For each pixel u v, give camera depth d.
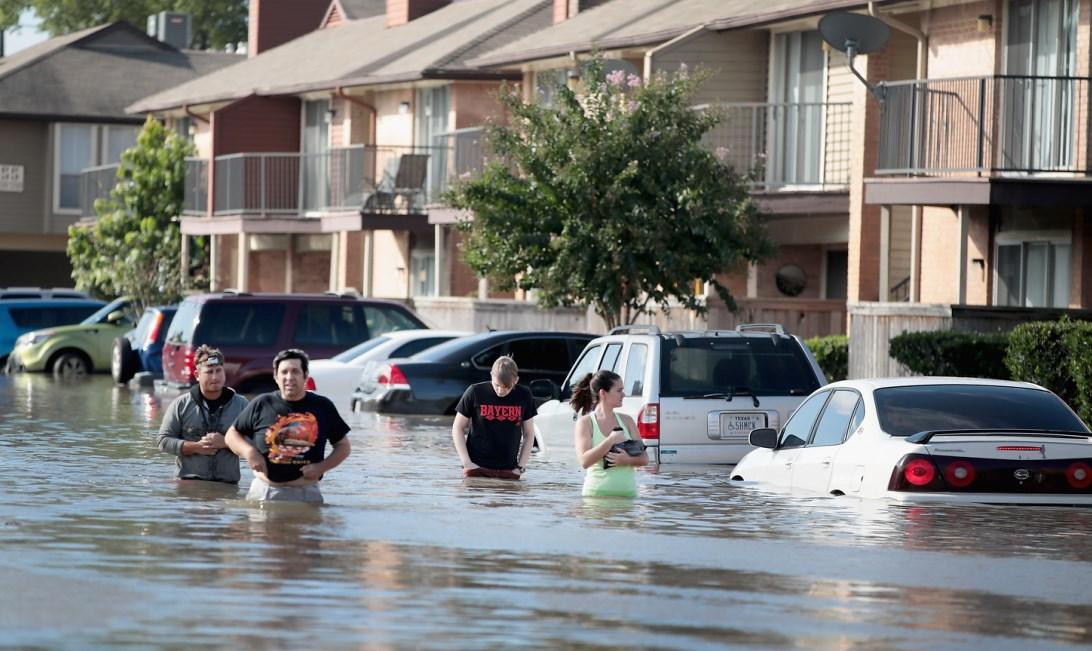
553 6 124.81
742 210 74.75
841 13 72.75
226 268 145.50
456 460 52.22
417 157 120.12
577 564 31.06
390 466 50.22
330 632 24.33
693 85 76.88
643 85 77.38
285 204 133.00
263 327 85.25
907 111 73.81
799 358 49.50
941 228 79.56
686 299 77.19
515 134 77.00
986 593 28.72
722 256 74.38
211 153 138.25
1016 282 75.88
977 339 62.72
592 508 39.38
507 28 122.62
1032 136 69.06
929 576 30.31
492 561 31.25
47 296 129.25
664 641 24.27
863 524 36.38
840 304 83.38
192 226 139.12
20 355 113.19
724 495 41.72
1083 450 37.84
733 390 48.72
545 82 80.50
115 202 148.00
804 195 84.12
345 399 77.81
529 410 46.53
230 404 43.09
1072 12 72.00
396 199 123.75
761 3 89.69
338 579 28.84
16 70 171.62
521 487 44.25
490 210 75.56
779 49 90.75
